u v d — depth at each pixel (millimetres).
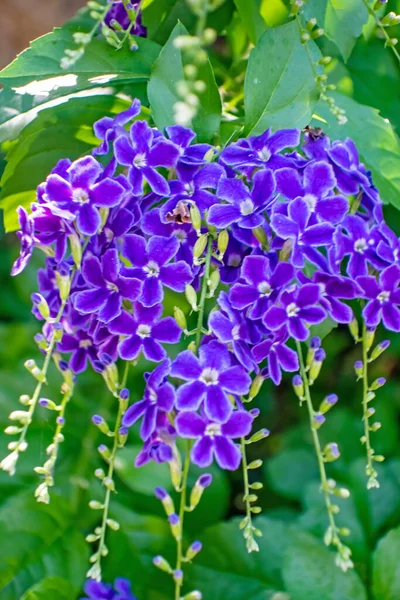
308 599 351
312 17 331
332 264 302
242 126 330
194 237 304
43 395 391
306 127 323
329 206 303
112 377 304
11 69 325
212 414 289
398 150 342
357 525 380
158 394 295
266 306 296
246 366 293
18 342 423
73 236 297
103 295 299
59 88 324
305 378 303
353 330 311
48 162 343
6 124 324
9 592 350
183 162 305
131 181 301
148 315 299
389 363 455
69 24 355
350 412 433
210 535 372
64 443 385
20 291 436
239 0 339
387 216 392
